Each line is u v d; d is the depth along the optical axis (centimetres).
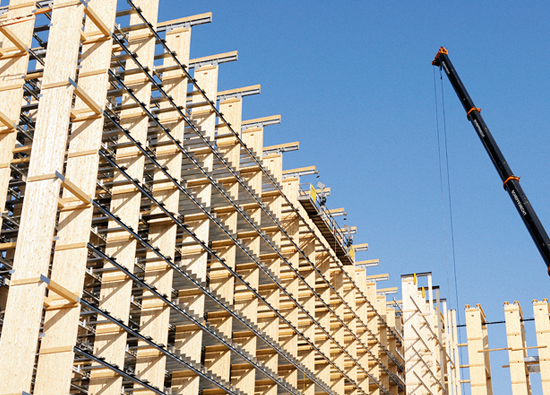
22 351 2270
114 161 2906
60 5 2762
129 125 3192
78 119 2817
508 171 4369
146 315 3114
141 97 3228
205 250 3544
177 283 3462
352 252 5600
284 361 4366
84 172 2723
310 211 4991
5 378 2247
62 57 2680
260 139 4356
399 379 6134
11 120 2712
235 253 4038
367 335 5666
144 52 3284
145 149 3141
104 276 2919
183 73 3544
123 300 2859
